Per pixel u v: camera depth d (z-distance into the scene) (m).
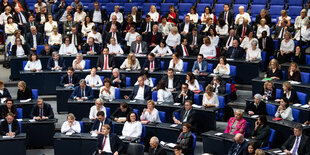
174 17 26.81
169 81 20.22
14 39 24.16
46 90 21.97
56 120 18.03
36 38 24.39
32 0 30.11
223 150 15.84
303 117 17.02
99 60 22.67
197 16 26.95
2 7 27.62
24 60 22.89
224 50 23.52
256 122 16.16
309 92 18.53
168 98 19.12
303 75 20.06
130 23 25.95
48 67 22.22
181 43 23.69
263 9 25.69
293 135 15.31
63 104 20.44
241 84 22.14
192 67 22.78
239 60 22.00
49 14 27.84
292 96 17.92
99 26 26.88
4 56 25.56
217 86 19.72
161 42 23.45
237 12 27.94
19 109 18.38
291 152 15.12
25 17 27.30
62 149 16.84
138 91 19.59
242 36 24.70
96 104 17.83
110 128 16.39
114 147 15.99
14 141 16.67
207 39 23.06
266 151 15.11
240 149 15.11
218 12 28.14
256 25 25.62
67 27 26.25
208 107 18.08
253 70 21.73
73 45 23.88
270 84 18.39
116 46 23.94
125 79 20.69
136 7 27.70
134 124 16.88
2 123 17.02
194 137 15.93
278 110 17.02
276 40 24.22
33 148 18.17
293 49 22.61
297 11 26.77
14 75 22.89
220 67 21.23
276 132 16.42
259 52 22.25
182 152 15.67
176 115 17.86
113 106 18.94
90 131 17.16
